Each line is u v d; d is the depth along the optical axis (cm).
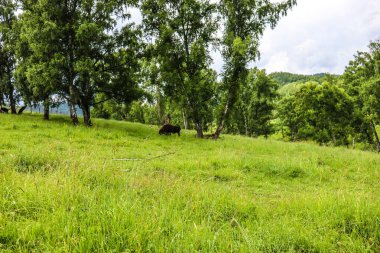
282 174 1186
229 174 1119
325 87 5144
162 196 639
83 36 2431
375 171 1282
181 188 706
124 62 2822
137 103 5966
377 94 4247
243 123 6331
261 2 2486
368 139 5147
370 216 575
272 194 905
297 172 1213
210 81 2689
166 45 2502
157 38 2591
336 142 6116
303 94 5581
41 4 2462
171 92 2723
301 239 487
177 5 2558
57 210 462
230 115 2734
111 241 391
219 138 2728
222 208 618
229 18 2527
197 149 1867
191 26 2586
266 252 438
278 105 6956
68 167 729
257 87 5969
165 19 2548
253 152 1903
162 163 1207
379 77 4212
